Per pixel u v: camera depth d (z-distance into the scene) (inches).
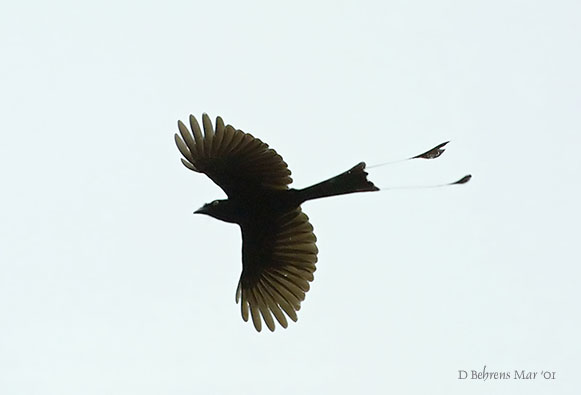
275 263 589.0
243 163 554.3
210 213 572.4
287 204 561.9
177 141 557.3
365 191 538.3
